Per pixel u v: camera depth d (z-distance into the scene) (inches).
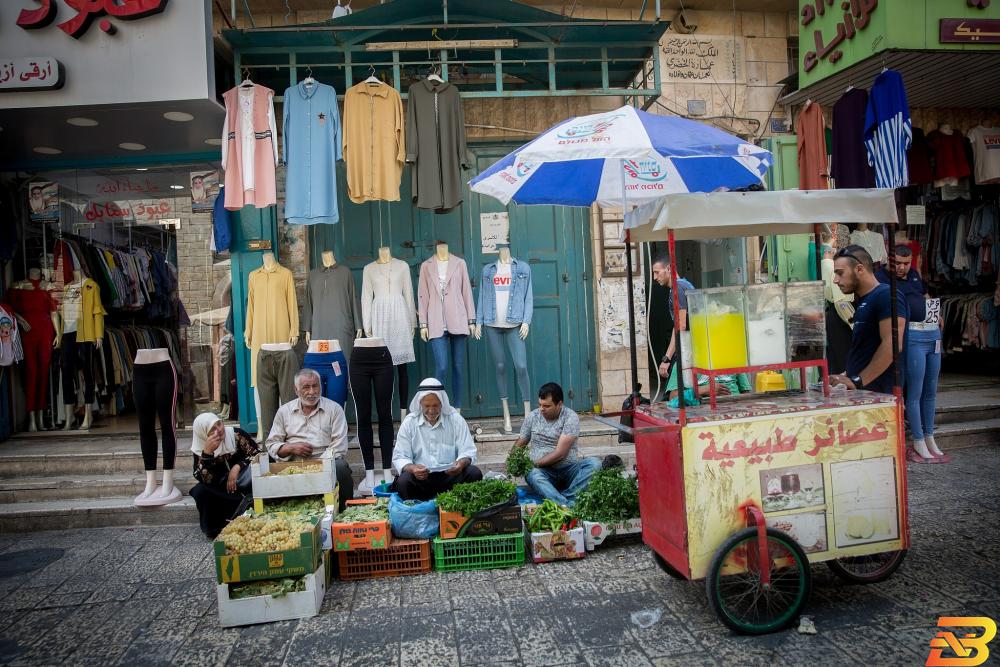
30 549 182.5
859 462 124.3
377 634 125.0
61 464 225.6
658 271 191.6
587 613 129.0
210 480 183.2
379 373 206.8
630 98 278.7
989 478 198.5
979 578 134.3
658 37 237.5
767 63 294.5
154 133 240.7
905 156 216.1
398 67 230.8
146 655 121.6
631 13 289.4
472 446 181.9
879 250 273.4
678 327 117.7
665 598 133.6
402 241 268.1
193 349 273.6
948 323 322.3
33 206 269.4
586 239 274.2
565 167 196.2
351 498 187.9
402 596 142.0
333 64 233.9
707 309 123.6
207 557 171.9
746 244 278.4
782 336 127.5
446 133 228.2
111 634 130.7
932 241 322.3
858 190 123.4
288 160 227.9
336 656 117.5
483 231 270.1
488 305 242.5
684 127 170.1
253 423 249.9
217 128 237.8
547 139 164.6
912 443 228.1
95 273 276.7
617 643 117.0
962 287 336.5
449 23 235.6
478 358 269.1
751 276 280.1
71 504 203.8
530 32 233.5
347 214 266.8
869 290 153.8
